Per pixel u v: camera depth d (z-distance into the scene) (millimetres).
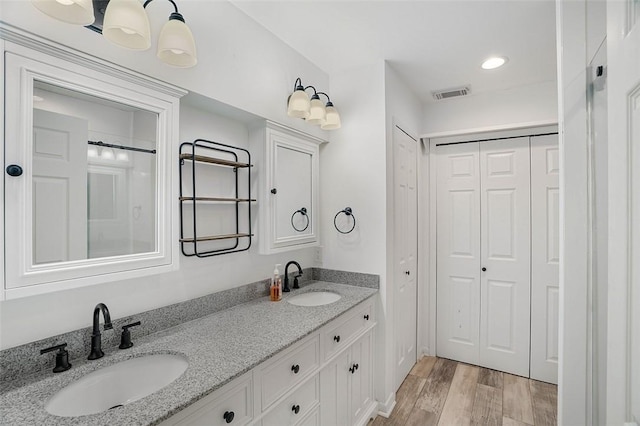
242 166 1749
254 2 1596
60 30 1013
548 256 2506
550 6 1594
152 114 1252
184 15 1384
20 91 883
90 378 1054
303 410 1419
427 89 2633
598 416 1094
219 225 1717
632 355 636
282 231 1940
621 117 667
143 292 1350
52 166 992
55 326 1088
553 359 2480
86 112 1075
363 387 1976
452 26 1779
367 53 2078
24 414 831
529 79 2445
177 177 1307
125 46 1062
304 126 2133
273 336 1339
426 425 2010
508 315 2650
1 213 851
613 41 707
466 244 2816
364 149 2227
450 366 2768
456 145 2844
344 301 1861
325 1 1586
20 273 885
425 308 2959
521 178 2598
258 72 1763
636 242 621
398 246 2385
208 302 1612
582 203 1152
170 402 881
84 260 1038
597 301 1090
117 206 1151
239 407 1091
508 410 2146
